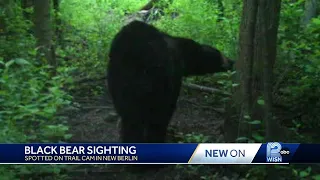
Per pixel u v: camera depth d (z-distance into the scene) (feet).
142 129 17.38
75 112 23.67
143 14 45.32
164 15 40.75
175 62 18.35
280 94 23.61
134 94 16.63
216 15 34.04
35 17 25.55
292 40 25.73
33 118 18.02
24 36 27.68
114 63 16.87
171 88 17.67
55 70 25.05
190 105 25.26
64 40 35.19
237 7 31.86
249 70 16.24
